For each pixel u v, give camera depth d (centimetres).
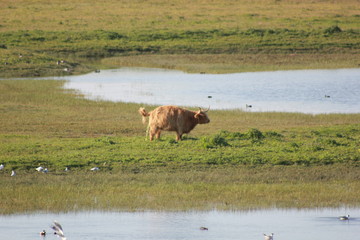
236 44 17825
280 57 16550
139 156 6081
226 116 9088
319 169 5850
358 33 19250
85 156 6062
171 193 5000
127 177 5450
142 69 15475
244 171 5725
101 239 4000
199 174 5566
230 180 5450
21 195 4831
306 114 9319
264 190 5128
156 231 4178
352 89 12125
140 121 8544
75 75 14225
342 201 4888
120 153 6188
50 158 5941
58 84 12406
